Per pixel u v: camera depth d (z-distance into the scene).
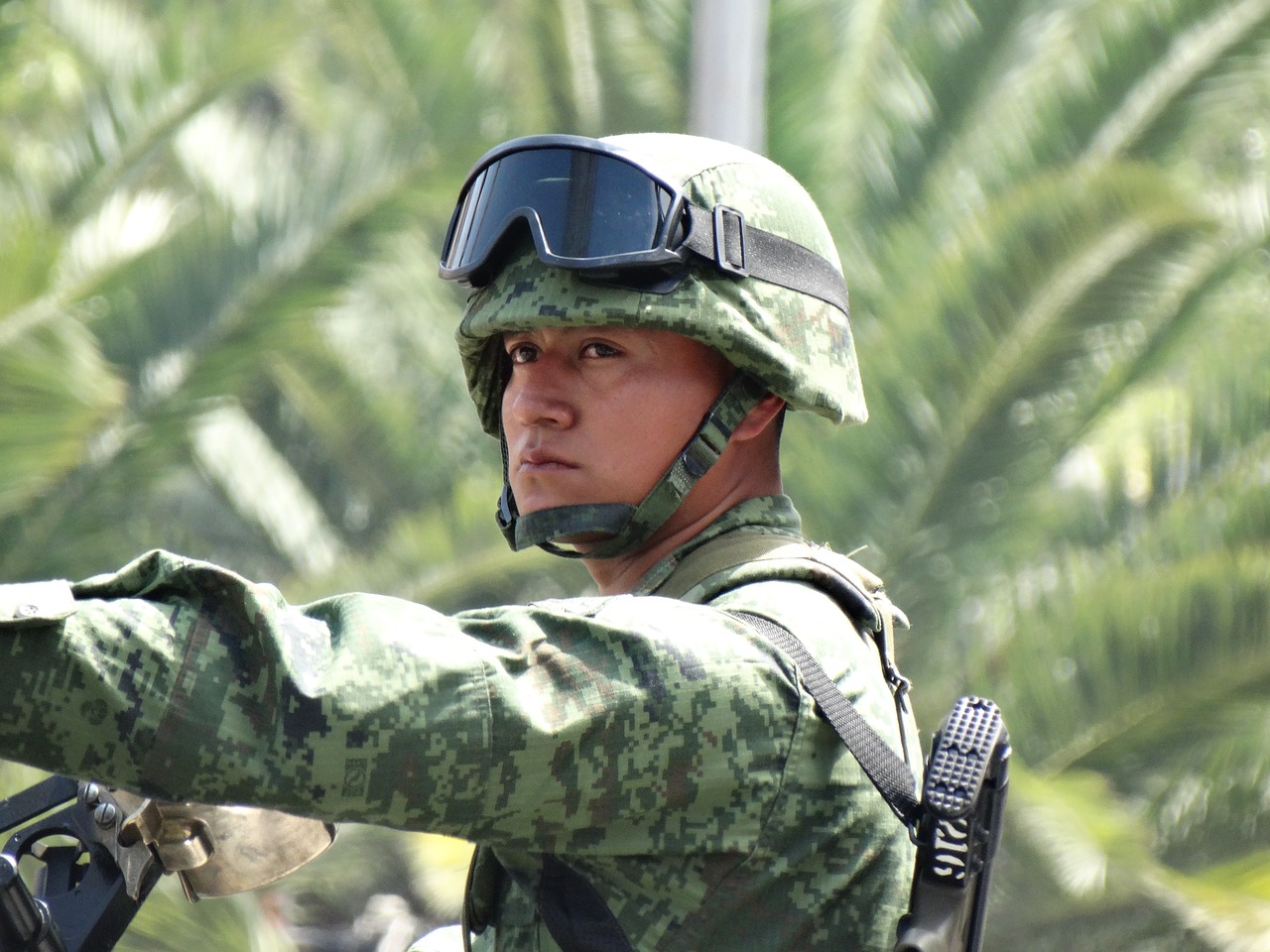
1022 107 27.86
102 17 27.12
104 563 22.70
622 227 5.57
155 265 23.00
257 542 32.72
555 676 4.51
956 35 28.86
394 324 30.69
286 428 32.22
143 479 22.92
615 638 4.63
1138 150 27.97
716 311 5.65
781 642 5.01
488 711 4.33
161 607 4.21
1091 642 24.41
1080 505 26.17
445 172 23.22
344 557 28.52
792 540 5.92
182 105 23.56
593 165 5.62
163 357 22.70
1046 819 22.25
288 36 24.05
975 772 5.12
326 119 33.78
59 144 23.34
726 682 4.74
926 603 24.42
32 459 21.20
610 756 4.54
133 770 4.09
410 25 25.52
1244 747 24.69
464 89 24.02
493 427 6.79
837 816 5.00
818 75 27.12
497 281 5.85
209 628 4.21
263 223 23.19
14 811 5.85
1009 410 23.92
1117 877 22.97
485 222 5.79
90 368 20.92
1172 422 25.50
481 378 6.61
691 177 5.81
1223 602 24.11
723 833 4.80
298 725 4.16
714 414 5.83
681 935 4.86
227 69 23.53
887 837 5.18
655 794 4.63
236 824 5.88
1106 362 23.92
